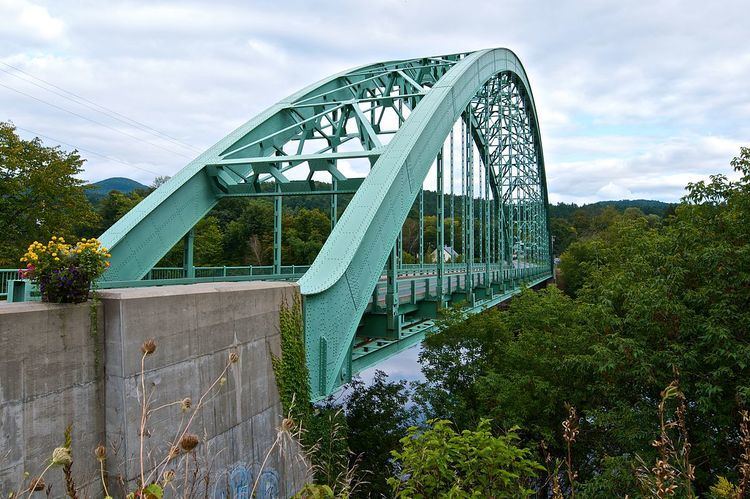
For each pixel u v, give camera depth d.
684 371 9.65
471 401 14.69
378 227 11.85
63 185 21.19
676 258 11.10
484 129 30.00
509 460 5.29
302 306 9.53
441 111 15.79
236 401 7.75
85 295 5.84
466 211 21.97
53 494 5.33
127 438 5.90
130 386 5.99
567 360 11.76
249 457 7.95
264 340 8.51
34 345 5.26
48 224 20.88
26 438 5.14
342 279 10.44
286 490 8.58
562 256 65.75
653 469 3.68
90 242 5.96
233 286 8.08
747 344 9.09
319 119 18.50
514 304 16.95
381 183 12.28
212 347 7.34
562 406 12.64
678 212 13.70
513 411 12.59
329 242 11.02
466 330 15.41
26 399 5.16
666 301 10.08
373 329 13.59
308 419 9.34
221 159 14.80
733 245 10.35
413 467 5.41
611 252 23.62
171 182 13.94
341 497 4.93
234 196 15.14
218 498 7.16
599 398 12.04
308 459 9.04
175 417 6.58
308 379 9.48
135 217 12.58
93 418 5.85
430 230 65.75
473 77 19.97
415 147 13.75
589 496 9.03
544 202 65.19
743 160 10.38
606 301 12.02
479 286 24.77
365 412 15.05
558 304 15.67
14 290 9.64
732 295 9.71
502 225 33.78
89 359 5.83
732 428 8.98
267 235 50.84
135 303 6.13
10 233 20.17
